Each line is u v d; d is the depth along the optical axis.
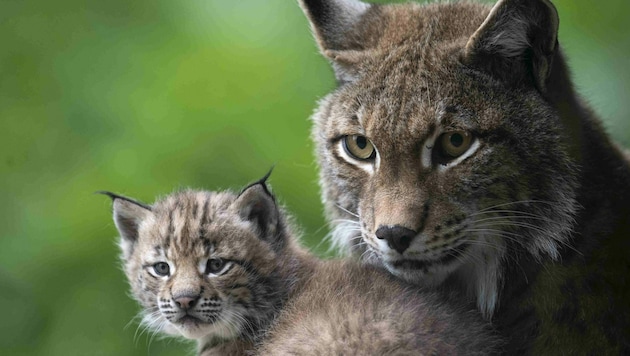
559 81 9.67
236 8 17.88
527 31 9.41
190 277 11.44
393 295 10.23
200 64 16.66
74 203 15.78
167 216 12.02
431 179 9.54
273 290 11.62
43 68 17.45
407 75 9.80
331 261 11.71
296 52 16.94
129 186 15.47
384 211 9.50
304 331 10.27
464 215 9.49
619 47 15.52
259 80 16.45
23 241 15.70
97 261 15.41
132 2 17.97
